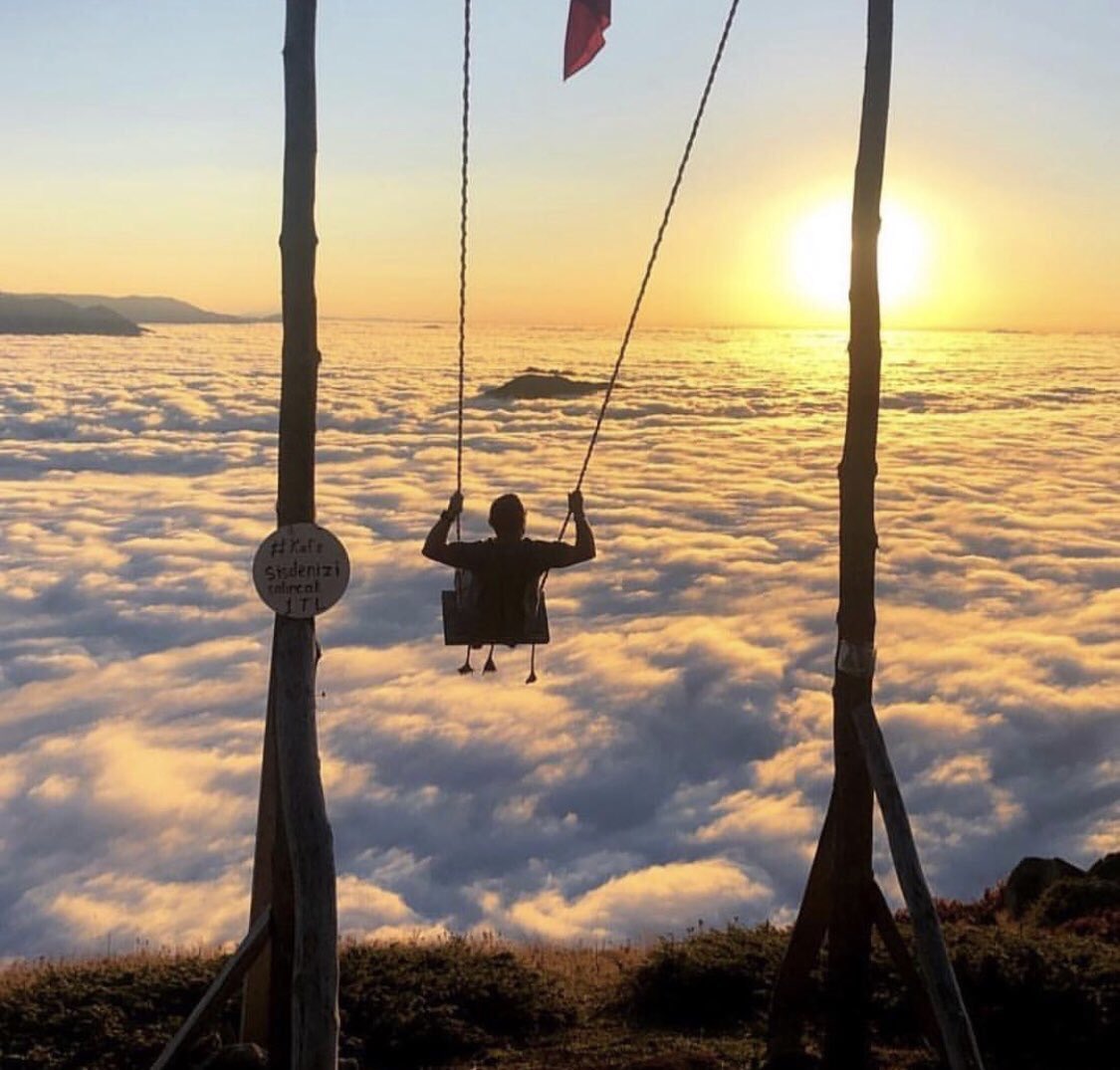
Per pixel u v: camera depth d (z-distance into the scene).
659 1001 9.58
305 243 6.26
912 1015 8.34
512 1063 8.33
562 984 10.48
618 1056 8.30
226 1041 7.86
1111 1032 8.03
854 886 6.66
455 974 9.67
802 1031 7.35
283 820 6.36
